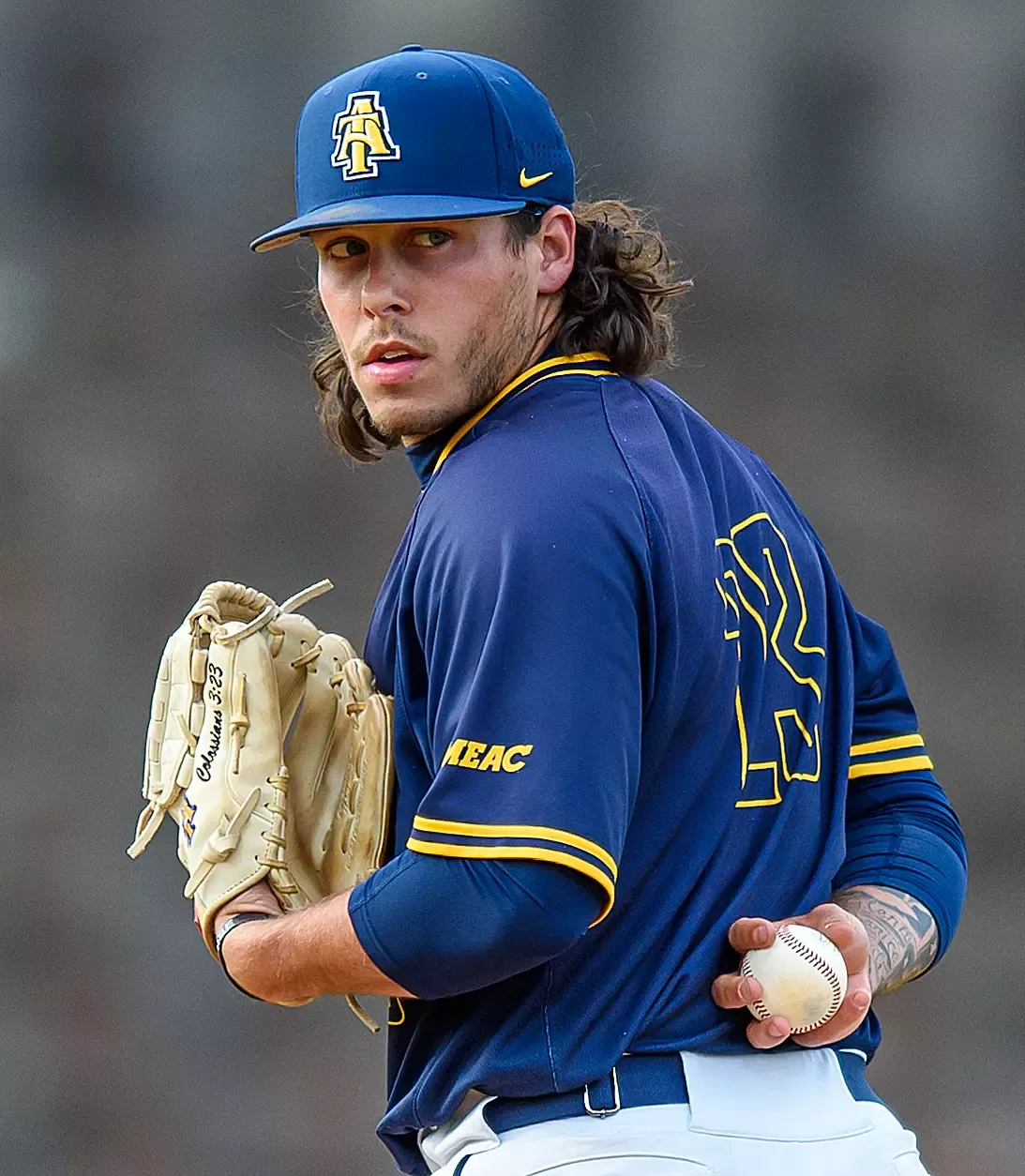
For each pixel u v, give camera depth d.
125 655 37.09
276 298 39.09
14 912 34.31
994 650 36.06
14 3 39.47
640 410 7.42
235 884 7.37
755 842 7.23
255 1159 30.67
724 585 7.18
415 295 7.25
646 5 38.41
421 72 7.32
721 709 7.08
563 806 6.36
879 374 37.78
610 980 6.91
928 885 8.09
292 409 38.53
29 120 39.38
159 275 39.12
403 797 7.39
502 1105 7.04
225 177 39.59
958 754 35.41
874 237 38.12
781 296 38.06
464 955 6.47
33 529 37.62
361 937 6.63
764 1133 6.89
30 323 38.75
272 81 39.69
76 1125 31.42
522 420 7.22
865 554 36.84
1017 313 37.66
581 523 6.70
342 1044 32.16
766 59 38.25
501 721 6.51
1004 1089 31.55
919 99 38.09
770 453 37.56
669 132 38.50
